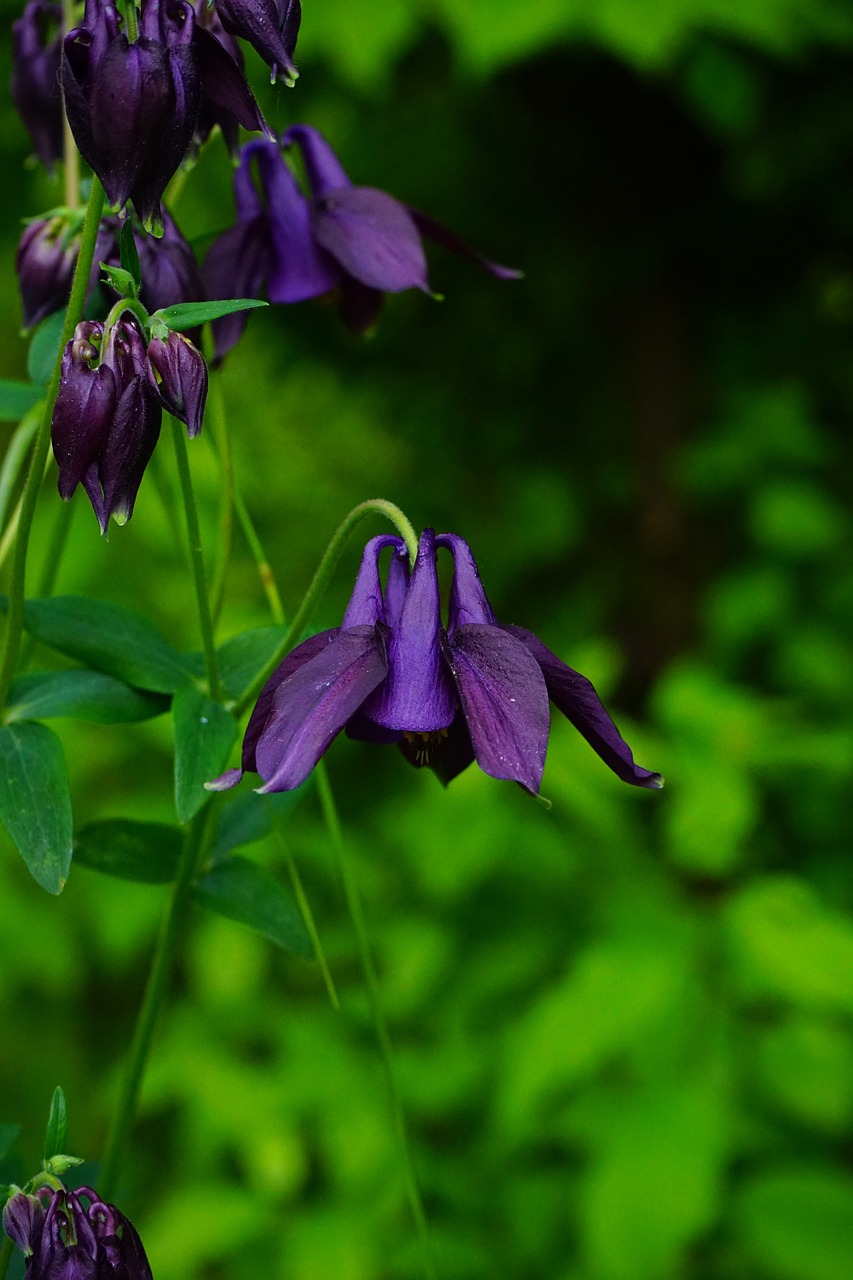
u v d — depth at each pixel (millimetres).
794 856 1014
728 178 1079
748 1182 721
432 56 1033
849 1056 722
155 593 929
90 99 413
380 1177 776
